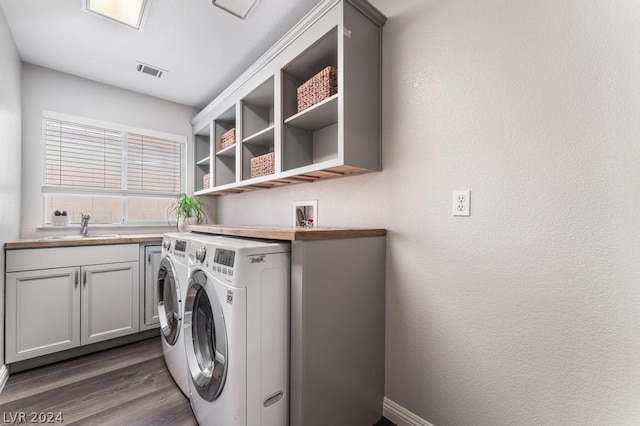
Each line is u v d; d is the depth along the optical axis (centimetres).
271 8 179
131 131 295
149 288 254
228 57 234
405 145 149
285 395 127
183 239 171
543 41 105
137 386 178
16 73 218
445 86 133
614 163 91
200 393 138
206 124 303
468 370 126
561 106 101
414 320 144
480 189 122
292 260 127
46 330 203
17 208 224
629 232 89
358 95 149
